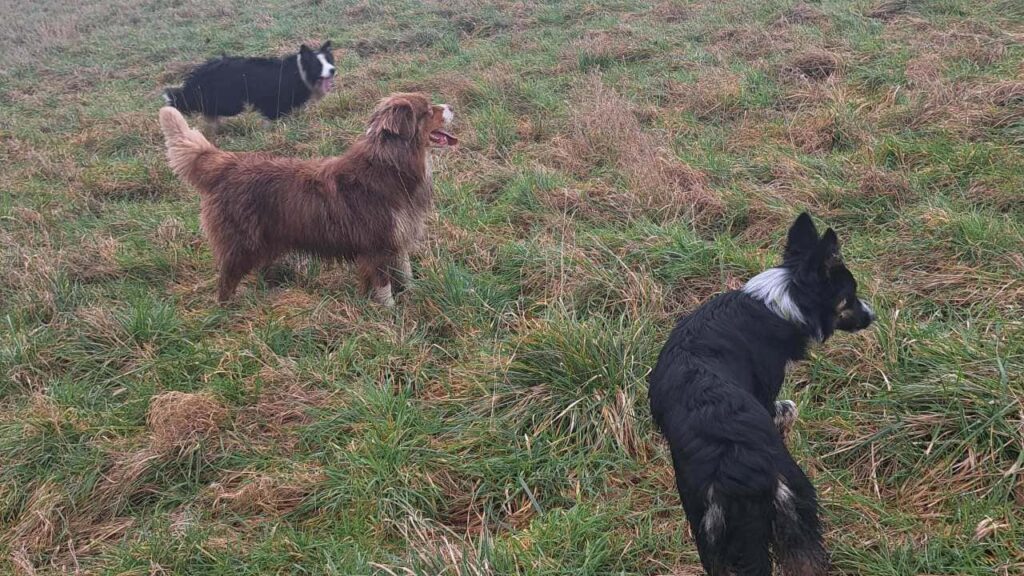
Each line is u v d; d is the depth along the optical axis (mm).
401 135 3441
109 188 4531
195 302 3609
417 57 6422
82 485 2818
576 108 4781
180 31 8203
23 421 2988
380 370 3143
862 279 3207
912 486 2623
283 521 2707
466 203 4055
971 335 2883
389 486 2740
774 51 5297
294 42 7363
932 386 2727
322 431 2926
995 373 2723
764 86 4770
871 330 2959
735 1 6449
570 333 3025
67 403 3082
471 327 3293
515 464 2783
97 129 5367
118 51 7742
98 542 2695
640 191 3906
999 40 4820
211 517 2754
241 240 3502
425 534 2635
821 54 4984
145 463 2838
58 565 2646
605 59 5633
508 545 2531
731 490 2156
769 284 2543
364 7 8109
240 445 2926
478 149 4680
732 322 2516
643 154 4152
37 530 2719
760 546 2201
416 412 2947
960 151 3789
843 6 5816
